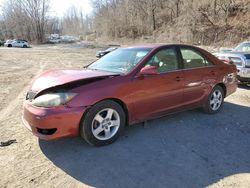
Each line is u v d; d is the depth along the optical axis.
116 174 3.43
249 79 8.85
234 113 6.02
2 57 24.22
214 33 37.19
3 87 9.30
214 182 3.30
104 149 4.09
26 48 42.94
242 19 36.19
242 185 3.24
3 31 75.19
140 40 53.88
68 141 4.34
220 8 39.91
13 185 3.19
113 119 4.26
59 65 17.81
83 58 23.94
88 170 3.52
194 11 43.31
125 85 4.21
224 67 5.96
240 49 10.79
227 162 3.79
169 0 57.34
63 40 73.25
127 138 4.50
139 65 4.48
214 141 4.48
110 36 68.88
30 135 4.62
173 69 4.95
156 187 3.18
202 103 5.60
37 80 4.29
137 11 63.59
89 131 3.96
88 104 3.86
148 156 3.90
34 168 3.56
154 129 4.92
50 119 3.66
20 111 6.16
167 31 48.28
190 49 5.36
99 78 4.07
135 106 4.39
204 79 5.46
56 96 3.74
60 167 3.59
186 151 4.09
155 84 4.59
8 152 3.99
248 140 4.55
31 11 67.56
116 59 4.95
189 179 3.35
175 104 5.01
